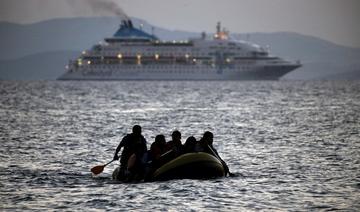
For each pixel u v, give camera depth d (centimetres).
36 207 7175
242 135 14875
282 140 13738
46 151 11788
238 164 10162
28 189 8131
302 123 18338
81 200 7506
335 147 12400
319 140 13712
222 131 15925
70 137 14300
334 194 7794
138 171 8581
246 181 8562
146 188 8119
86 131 15775
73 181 8694
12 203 7362
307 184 8400
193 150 8662
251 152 11669
